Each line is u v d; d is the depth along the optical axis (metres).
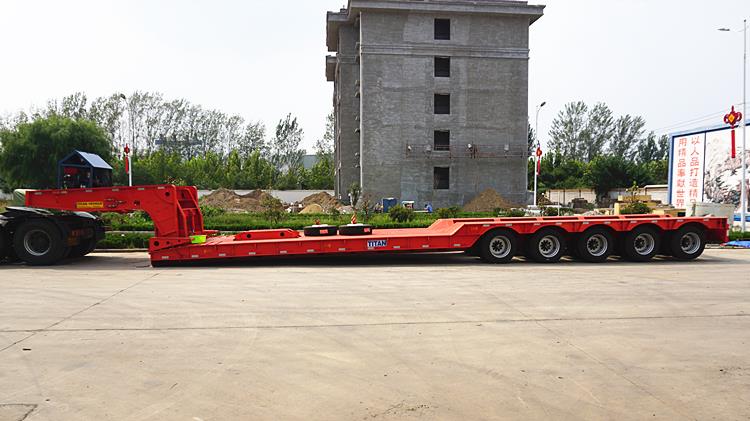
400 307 7.62
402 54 43.22
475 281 9.86
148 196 11.91
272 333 6.24
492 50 44.25
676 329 6.49
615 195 62.94
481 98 44.34
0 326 6.51
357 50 45.56
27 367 5.04
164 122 77.06
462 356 5.42
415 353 5.51
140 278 10.19
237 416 3.98
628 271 11.23
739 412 4.11
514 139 44.78
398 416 3.99
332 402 4.25
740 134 24.30
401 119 43.44
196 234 12.70
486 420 3.93
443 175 45.03
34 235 12.07
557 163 81.31
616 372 4.97
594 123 99.38
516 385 4.64
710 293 8.74
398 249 12.06
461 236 12.24
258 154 70.44
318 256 13.66
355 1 41.81
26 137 45.59
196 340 5.95
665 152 111.06
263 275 10.59
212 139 80.38
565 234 12.74
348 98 47.66
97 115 67.88
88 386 4.58
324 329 6.43
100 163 14.11
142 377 4.79
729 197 24.89
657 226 12.84
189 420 3.92
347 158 47.84
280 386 4.59
